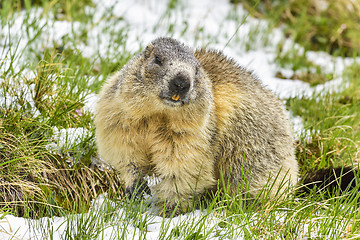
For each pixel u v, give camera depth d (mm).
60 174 10492
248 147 10859
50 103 11961
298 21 22672
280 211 10016
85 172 10867
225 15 22578
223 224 9453
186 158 10016
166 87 9102
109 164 11258
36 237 8320
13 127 10695
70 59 14727
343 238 8992
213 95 10523
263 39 21031
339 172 11289
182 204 10391
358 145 13555
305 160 13156
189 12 22141
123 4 21219
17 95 11477
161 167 10203
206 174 10383
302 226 9234
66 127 11820
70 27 17625
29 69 12836
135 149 10227
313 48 21672
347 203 10000
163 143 10016
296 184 11430
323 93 16375
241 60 19047
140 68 9562
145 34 19000
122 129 10016
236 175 10914
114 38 17719
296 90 16875
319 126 14586
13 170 9852
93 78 14508
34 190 9906
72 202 10289
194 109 9602
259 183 10844
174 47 9711
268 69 19000
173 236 8836
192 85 9227
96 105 10539
